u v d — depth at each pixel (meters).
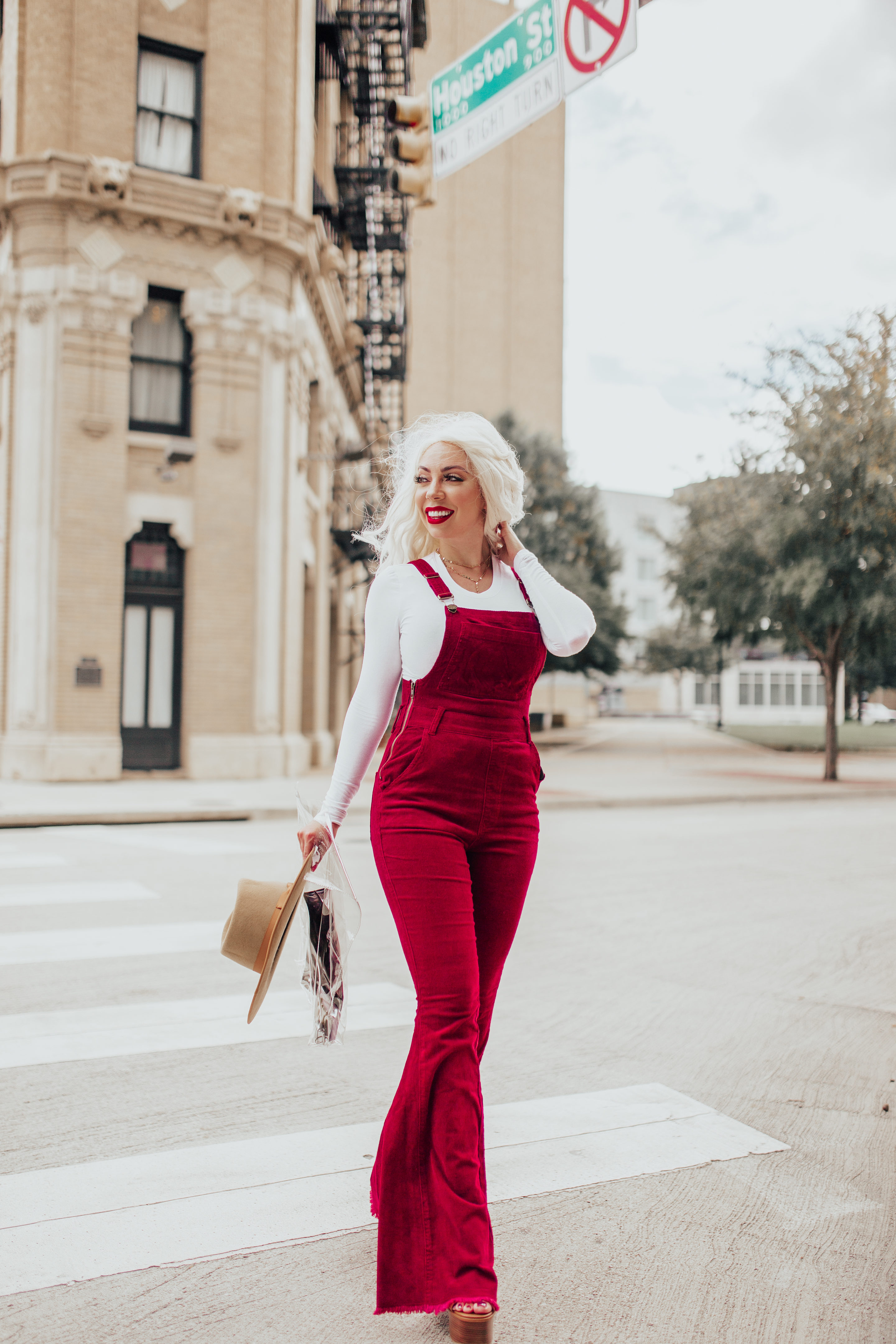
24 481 15.49
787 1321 2.22
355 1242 2.52
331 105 21.08
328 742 20.98
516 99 8.27
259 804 12.88
